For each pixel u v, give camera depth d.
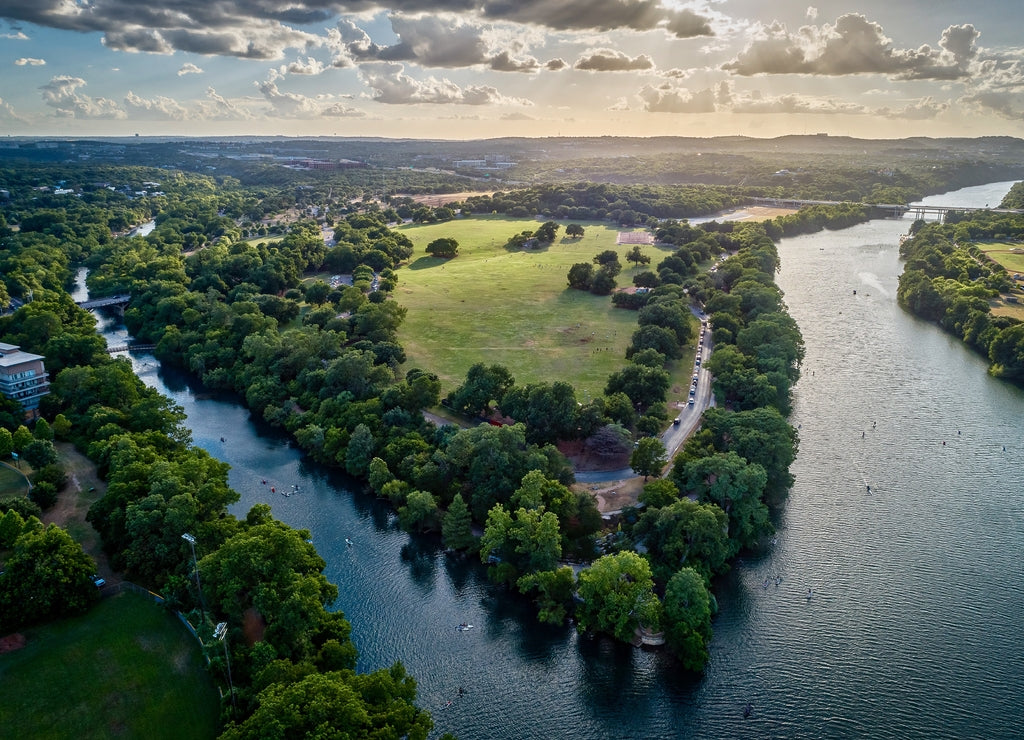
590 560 166.75
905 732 126.62
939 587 162.38
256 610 140.00
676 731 127.00
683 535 162.50
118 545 153.25
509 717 129.12
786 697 133.62
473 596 160.38
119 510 153.62
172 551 145.75
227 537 150.25
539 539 158.62
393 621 152.00
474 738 124.62
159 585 143.50
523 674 138.62
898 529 183.50
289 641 126.06
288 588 130.62
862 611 154.88
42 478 175.75
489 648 145.12
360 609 155.50
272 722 98.06
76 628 131.88
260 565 132.00
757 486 172.12
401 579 165.62
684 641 139.50
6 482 179.38
